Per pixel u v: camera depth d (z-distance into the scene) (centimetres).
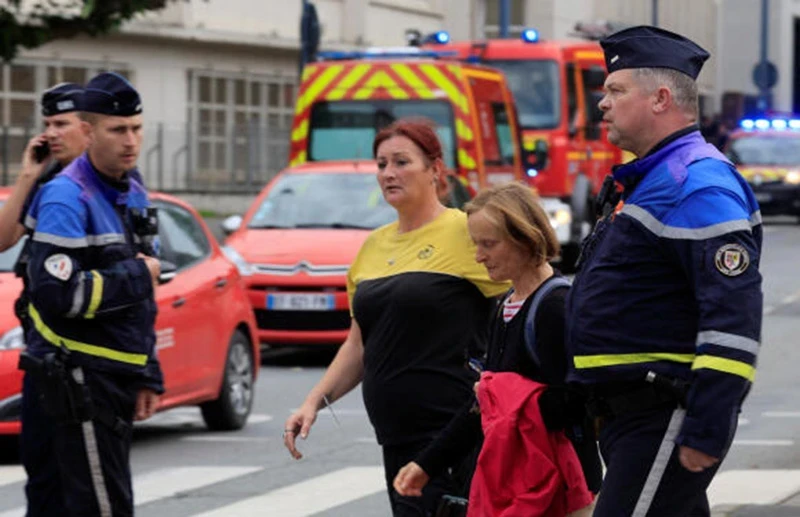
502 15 4656
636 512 666
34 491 875
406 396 803
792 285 3212
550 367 718
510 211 729
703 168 667
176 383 1520
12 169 3997
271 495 1295
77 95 903
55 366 837
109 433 846
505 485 722
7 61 2462
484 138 2894
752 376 649
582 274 688
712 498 1248
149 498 1284
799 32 8919
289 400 1842
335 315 2091
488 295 809
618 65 686
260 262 2105
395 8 5700
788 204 4925
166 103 4722
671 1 7488
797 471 1371
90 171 854
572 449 724
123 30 4456
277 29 5178
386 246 828
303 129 2930
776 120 5116
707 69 7994
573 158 3544
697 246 655
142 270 849
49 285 827
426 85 2844
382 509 1241
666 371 664
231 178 4703
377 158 826
